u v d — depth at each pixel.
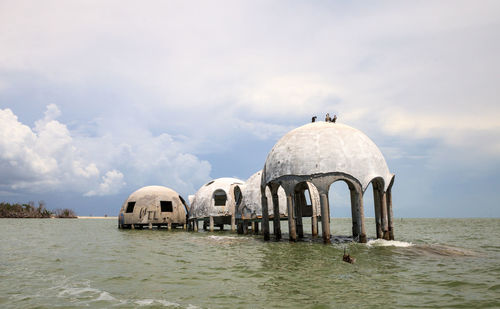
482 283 10.23
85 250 18.59
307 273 11.70
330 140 18.89
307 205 27.08
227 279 11.03
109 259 15.27
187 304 8.50
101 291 9.77
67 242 23.25
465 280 10.59
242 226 28.50
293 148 19.45
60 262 14.59
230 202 31.61
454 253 15.55
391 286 9.92
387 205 19.95
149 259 15.13
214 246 19.52
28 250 18.84
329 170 18.34
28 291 9.84
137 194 37.88
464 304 8.27
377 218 19.91
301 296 8.99
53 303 8.70
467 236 28.41
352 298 8.77
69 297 9.22
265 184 21.11
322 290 9.54
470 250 16.66
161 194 37.66
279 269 12.43
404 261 13.69
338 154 18.47
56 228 41.88
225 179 33.81
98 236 28.44
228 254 16.25
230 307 8.20
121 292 9.65
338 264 13.21
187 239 24.25
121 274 11.98
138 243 22.03
